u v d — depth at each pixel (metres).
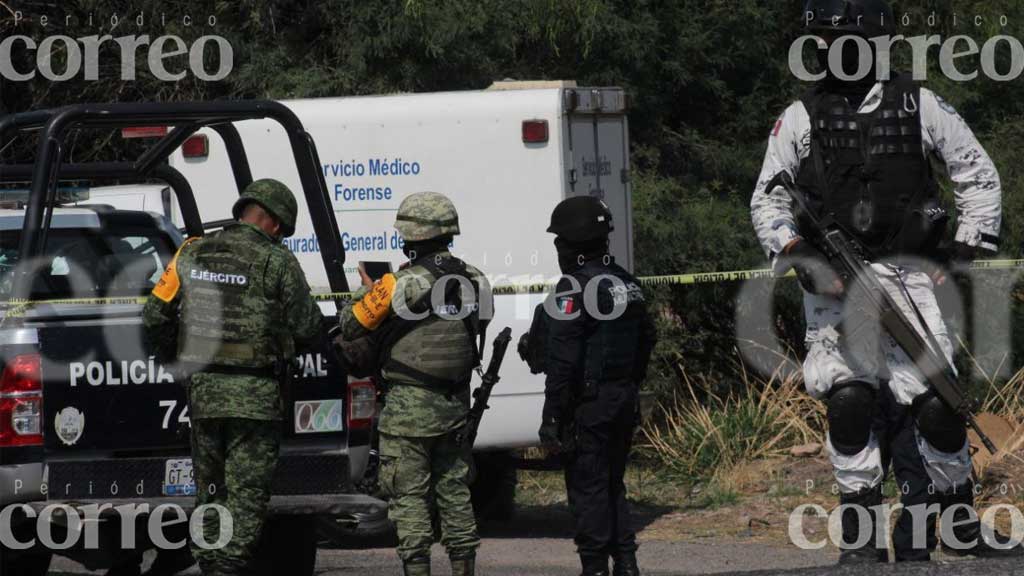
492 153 33.38
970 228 20.62
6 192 30.14
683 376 44.22
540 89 33.38
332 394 23.30
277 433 21.89
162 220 29.86
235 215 22.33
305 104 34.88
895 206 20.28
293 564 24.62
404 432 21.78
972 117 48.62
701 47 49.00
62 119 22.39
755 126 50.59
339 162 34.56
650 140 49.16
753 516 33.09
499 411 31.75
